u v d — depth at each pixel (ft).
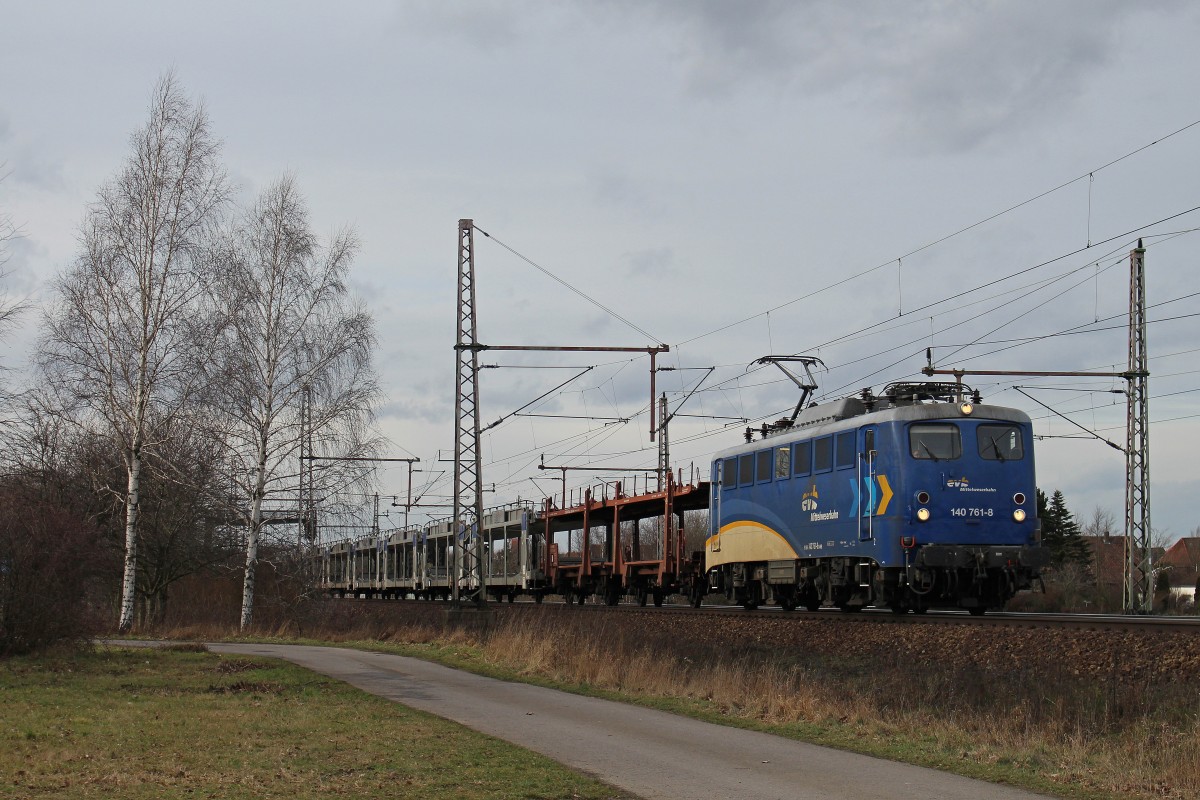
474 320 113.09
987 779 40.63
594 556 163.53
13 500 75.46
